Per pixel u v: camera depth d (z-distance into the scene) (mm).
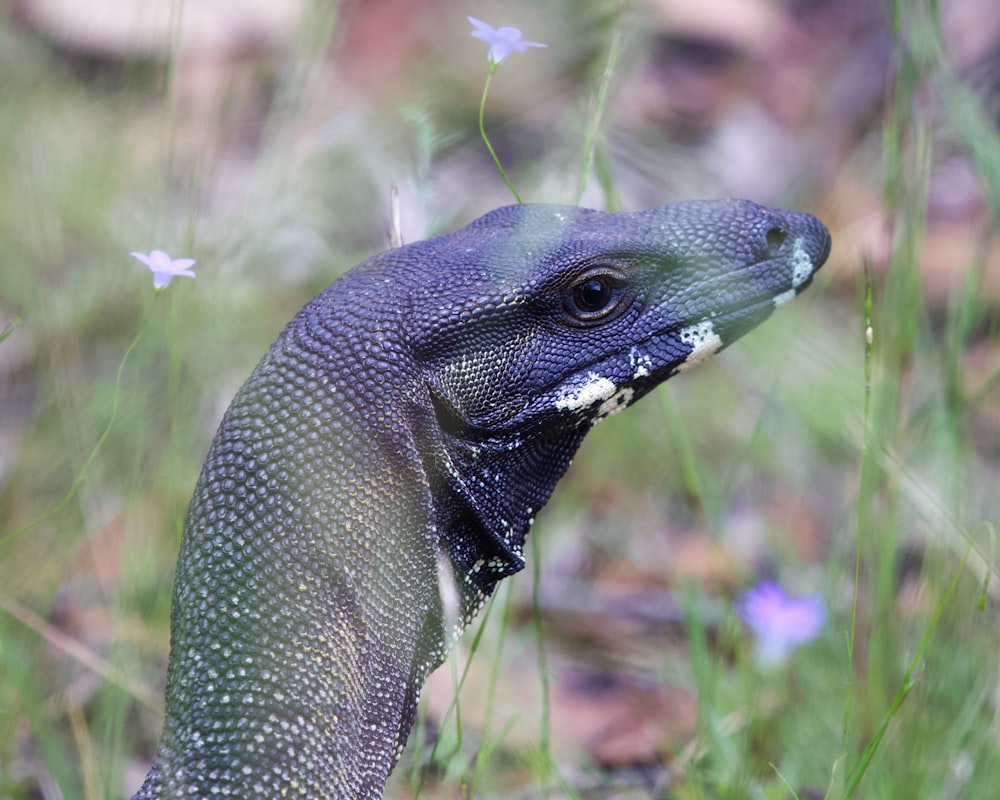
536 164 9406
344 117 9633
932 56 7047
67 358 8000
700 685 6598
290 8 11078
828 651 6875
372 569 4375
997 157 7145
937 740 6273
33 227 8797
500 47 5145
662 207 5180
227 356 8094
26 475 7648
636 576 8328
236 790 4188
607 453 8695
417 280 4660
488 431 4750
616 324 4941
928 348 8000
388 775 4430
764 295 5121
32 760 6707
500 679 7359
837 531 7703
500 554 4824
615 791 6750
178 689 4312
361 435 4395
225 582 4312
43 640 7094
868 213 10109
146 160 9766
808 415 7285
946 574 6695
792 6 12438
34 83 10078
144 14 10836
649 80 11078
